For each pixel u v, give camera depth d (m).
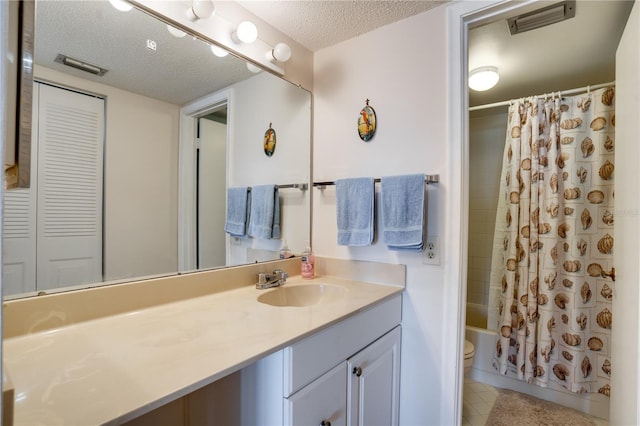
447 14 1.37
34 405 0.56
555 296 1.93
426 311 1.42
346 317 1.08
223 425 1.04
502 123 2.74
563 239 1.93
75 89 0.98
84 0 0.99
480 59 1.88
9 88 0.35
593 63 1.93
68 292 0.93
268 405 0.92
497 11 1.29
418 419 1.44
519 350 2.04
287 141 1.66
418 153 1.45
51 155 0.94
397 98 1.51
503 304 2.17
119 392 0.60
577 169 1.90
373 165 1.58
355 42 1.64
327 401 1.01
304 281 1.59
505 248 2.21
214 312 1.08
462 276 1.35
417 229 1.37
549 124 2.01
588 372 1.82
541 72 2.06
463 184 1.35
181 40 1.22
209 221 1.34
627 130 1.22
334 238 1.71
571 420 1.78
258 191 1.54
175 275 1.20
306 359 0.93
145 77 1.14
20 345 0.80
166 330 0.91
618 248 1.34
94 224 1.02
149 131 1.16
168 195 1.21
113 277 1.06
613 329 1.41
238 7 1.38
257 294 1.31
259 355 0.77
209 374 0.67
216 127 1.36
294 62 1.68
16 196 0.87
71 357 0.74
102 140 1.04
